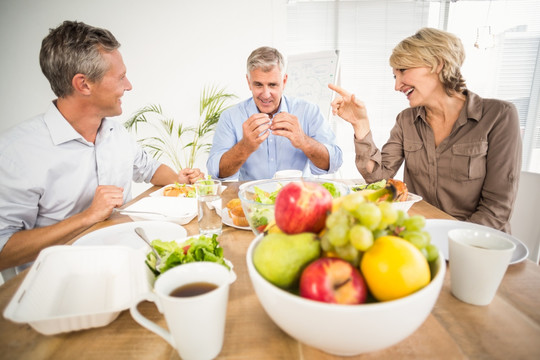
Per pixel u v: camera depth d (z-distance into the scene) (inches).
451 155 45.3
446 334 15.0
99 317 15.0
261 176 65.7
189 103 114.9
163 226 29.4
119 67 40.2
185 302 11.9
